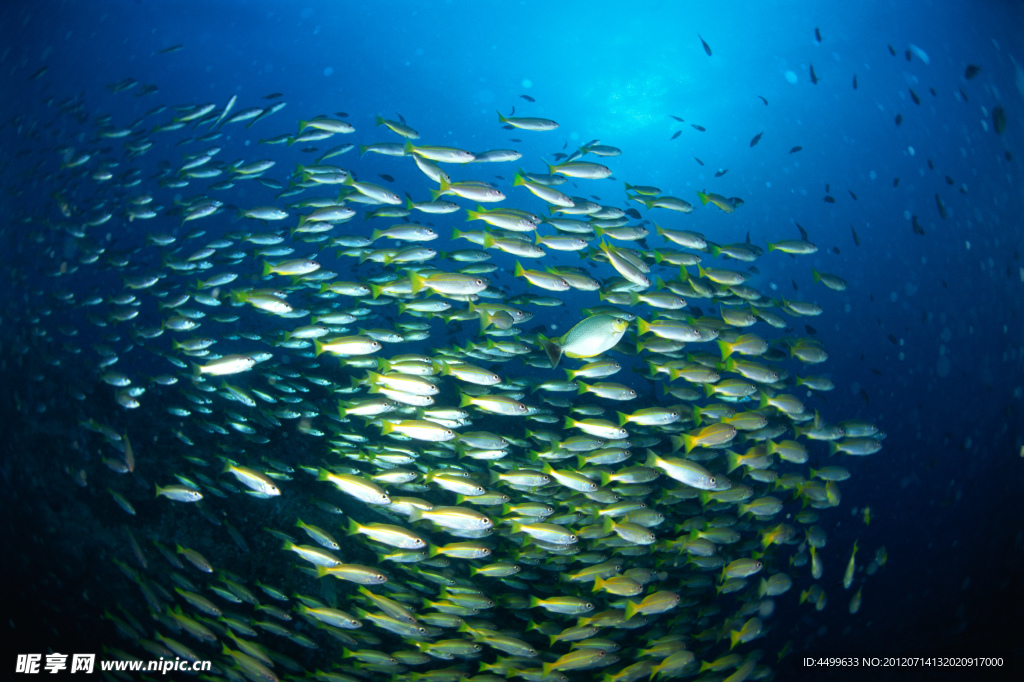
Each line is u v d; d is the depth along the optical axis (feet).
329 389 8.12
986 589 11.22
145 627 5.88
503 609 5.82
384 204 6.86
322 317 6.59
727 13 21.36
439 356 6.44
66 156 9.69
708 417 5.47
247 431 6.69
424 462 6.06
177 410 6.80
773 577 5.29
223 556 6.26
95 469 7.11
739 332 5.92
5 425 7.55
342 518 6.57
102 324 7.78
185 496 5.14
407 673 4.95
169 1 25.34
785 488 5.53
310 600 4.70
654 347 5.66
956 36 23.16
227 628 4.82
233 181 7.93
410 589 5.32
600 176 5.98
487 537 5.72
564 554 5.28
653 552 5.39
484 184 5.59
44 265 9.05
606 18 22.68
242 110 7.98
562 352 4.47
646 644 5.32
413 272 5.31
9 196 10.19
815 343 6.07
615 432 5.10
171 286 8.04
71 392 7.84
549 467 4.99
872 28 22.40
